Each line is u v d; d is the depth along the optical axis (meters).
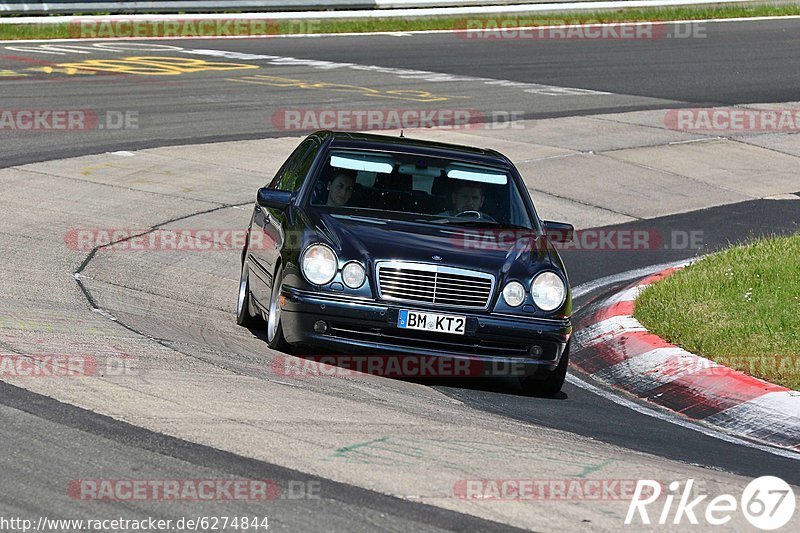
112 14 117.44
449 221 33.50
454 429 25.55
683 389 32.00
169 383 26.64
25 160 58.97
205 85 84.62
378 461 22.39
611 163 68.44
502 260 31.58
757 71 103.56
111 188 55.09
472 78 94.56
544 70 100.31
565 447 25.08
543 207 59.00
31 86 80.00
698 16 139.50
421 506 20.11
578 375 34.78
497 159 36.38
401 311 30.41
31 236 45.06
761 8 145.12
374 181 34.41
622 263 50.59
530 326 30.86
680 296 39.97
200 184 57.62
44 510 18.84
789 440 28.55
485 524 19.50
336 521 19.17
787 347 33.88
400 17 129.75
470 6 136.00
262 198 33.53
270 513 19.30
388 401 27.86
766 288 40.59
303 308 30.62
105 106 74.69
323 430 24.16
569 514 20.31
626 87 93.56
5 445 21.56
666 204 61.94
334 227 32.03
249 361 30.61
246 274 37.28
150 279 41.47
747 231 56.97
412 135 70.50
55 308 34.16
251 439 23.05
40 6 113.38
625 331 36.88
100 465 21.00
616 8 139.88
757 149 74.69
